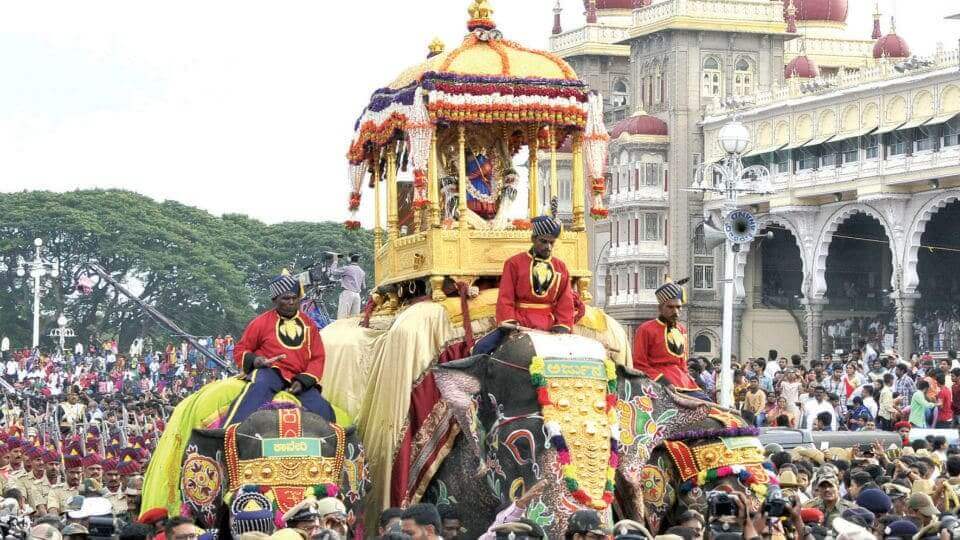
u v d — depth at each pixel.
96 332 122.50
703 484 19.33
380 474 18.98
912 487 22.30
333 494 17.41
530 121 20.11
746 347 109.56
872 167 94.69
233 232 129.88
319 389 18.78
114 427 44.75
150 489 18.50
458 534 18.14
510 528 15.56
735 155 36.31
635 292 112.69
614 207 114.56
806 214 100.94
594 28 123.44
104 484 27.73
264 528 16.75
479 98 19.62
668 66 113.69
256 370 18.50
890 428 38.50
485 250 19.88
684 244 111.88
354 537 17.98
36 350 97.62
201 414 18.48
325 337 21.27
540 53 20.55
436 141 20.11
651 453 19.62
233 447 17.38
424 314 19.27
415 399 18.98
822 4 126.69
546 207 22.20
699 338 111.25
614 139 114.56
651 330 20.59
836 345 103.38
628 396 19.16
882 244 107.56
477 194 20.88
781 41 115.44
